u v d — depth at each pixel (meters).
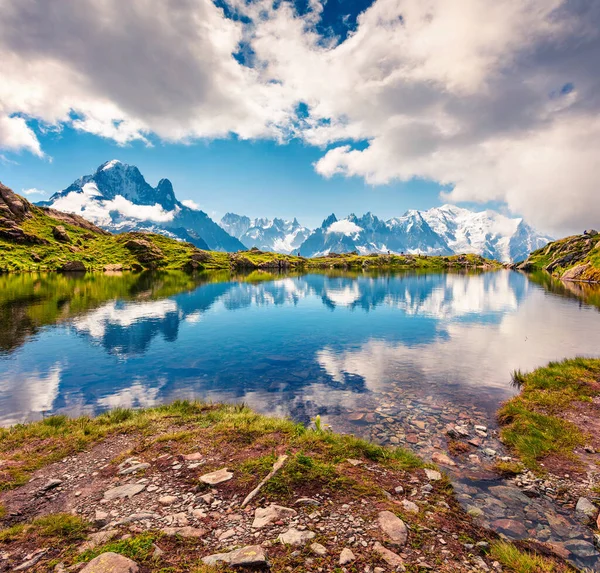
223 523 8.32
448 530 8.49
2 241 151.00
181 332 40.56
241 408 18.72
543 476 11.88
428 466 12.30
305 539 7.64
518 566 7.20
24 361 28.97
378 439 15.20
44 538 7.67
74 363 28.41
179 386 23.25
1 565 6.71
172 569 6.52
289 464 10.98
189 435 14.20
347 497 9.53
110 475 11.12
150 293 77.94
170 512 8.80
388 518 8.56
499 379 24.33
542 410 17.78
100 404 20.31
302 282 120.81
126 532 7.86
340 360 29.39
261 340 37.06
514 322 48.66
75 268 144.50
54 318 47.19
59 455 12.78
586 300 73.44
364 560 7.04
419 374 25.64
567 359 27.09
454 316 53.75
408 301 72.19
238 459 11.91
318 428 14.80
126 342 35.66
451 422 17.16
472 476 11.89
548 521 9.30
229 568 6.62
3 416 18.58
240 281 120.12
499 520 9.26
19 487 10.48
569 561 7.66
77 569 6.46
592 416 16.89
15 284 86.38
